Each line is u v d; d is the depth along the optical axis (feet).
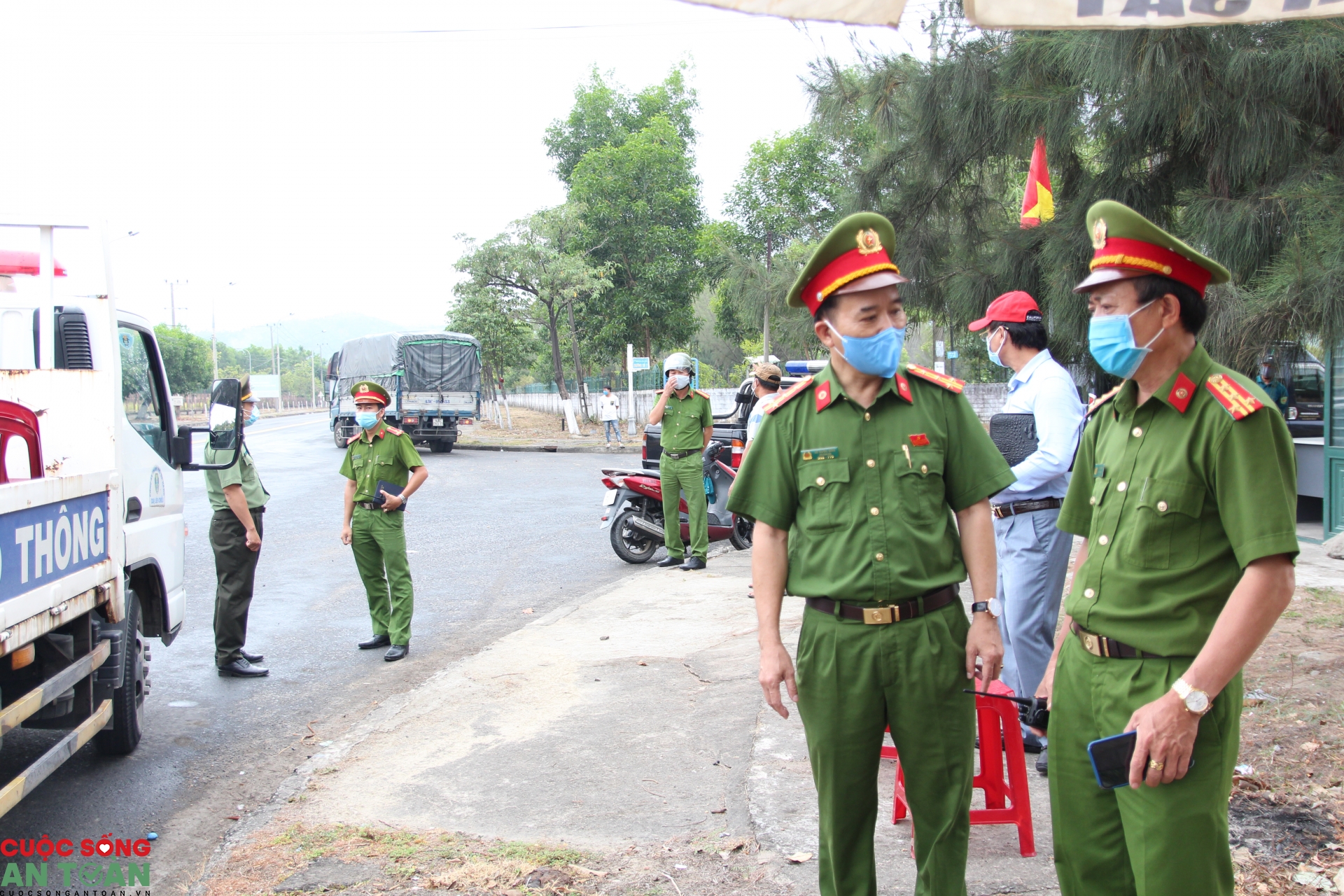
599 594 25.04
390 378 79.77
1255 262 18.29
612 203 103.96
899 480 7.94
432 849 11.05
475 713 15.88
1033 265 24.08
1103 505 7.36
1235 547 6.42
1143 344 6.89
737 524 31.73
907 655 7.80
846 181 28.91
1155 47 17.85
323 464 69.21
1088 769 7.42
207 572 29.60
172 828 12.54
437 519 40.40
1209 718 6.58
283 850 11.14
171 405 16.81
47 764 11.10
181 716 16.96
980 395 69.05
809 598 8.18
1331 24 17.06
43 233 12.98
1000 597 13.05
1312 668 14.87
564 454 78.84
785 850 10.69
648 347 109.91
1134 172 22.56
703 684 16.88
